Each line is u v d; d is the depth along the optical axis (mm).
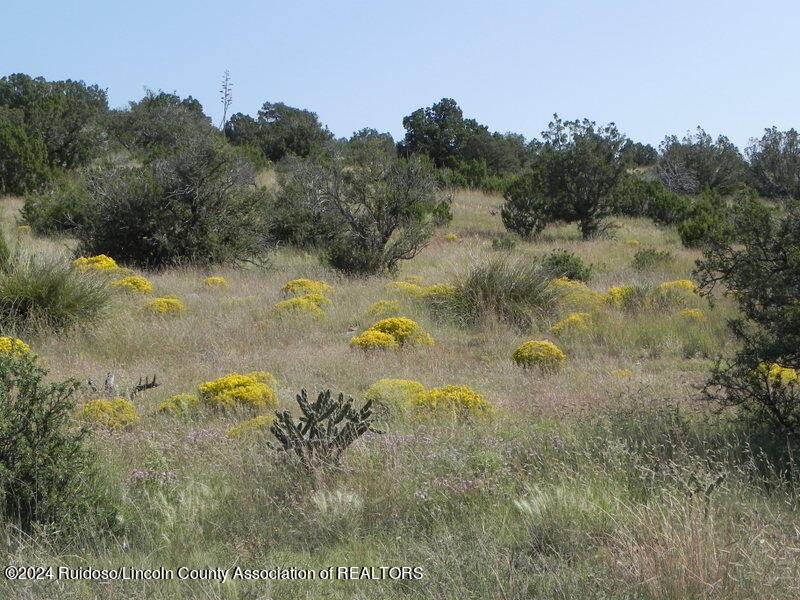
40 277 11797
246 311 13102
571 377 9547
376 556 4582
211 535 4941
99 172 20266
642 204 30047
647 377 9344
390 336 11109
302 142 47312
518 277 13656
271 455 5750
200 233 18969
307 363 10141
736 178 38375
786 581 3848
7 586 4082
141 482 5488
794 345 6262
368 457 5676
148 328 11477
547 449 6062
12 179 29188
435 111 49531
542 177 25656
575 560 4402
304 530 4938
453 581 4008
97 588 4098
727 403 6785
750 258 6801
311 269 18141
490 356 10945
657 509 4746
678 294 13844
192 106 55656
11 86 45625
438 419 7234
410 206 18828
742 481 5312
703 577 3885
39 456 5047
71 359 10148
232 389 8094
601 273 18094
